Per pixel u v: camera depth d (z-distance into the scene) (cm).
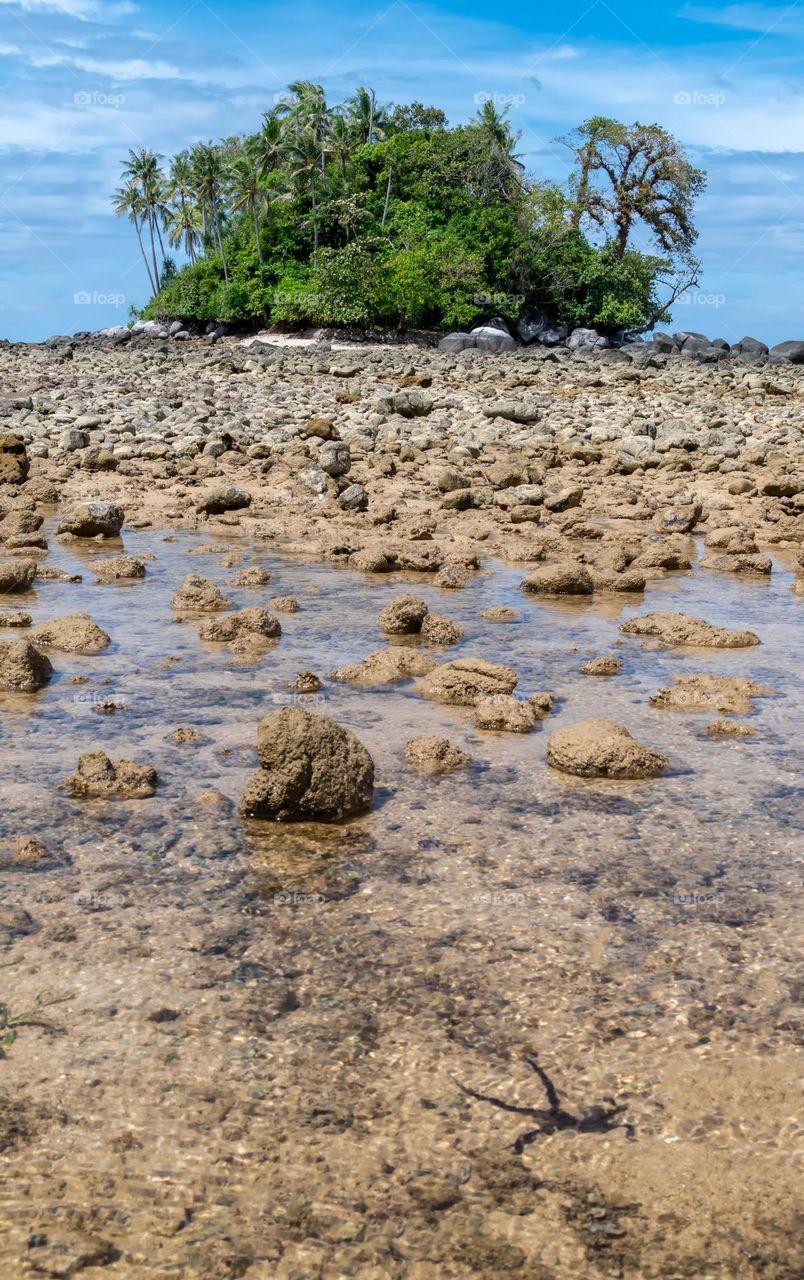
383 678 891
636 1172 359
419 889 545
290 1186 350
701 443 2491
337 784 625
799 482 1912
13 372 4128
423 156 7681
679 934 505
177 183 9456
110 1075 399
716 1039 428
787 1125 381
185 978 461
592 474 2133
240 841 595
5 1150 361
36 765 695
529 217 7381
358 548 1415
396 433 2462
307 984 460
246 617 1011
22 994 447
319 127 7806
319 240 7762
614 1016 442
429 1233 334
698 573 1362
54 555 1363
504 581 1284
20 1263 320
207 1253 325
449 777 693
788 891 548
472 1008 445
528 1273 321
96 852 577
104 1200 343
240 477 1973
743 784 687
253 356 5144
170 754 720
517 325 7512
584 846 597
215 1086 394
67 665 913
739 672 933
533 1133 375
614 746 698
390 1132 374
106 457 1983
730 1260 326
